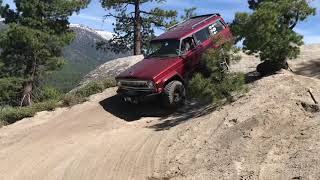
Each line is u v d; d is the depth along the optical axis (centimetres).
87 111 1491
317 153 789
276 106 1054
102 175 951
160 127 1223
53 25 2909
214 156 921
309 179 715
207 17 1570
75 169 1007
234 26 1277
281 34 1253
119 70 2111
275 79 1248
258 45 1255
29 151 1184
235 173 812
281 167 788
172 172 913
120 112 1443
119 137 1195
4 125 1506
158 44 1466
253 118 1014
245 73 1486
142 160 1002
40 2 2820
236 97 1220
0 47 2806
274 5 1241
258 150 884
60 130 1341
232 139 966
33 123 1459
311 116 985
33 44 2705
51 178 974
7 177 1016
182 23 1612
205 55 1261
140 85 1330
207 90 1195
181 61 1379
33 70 2859
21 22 2839
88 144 1171
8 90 2764
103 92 1650
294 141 880
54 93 2770
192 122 1154
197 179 834
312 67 1469
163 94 1322
